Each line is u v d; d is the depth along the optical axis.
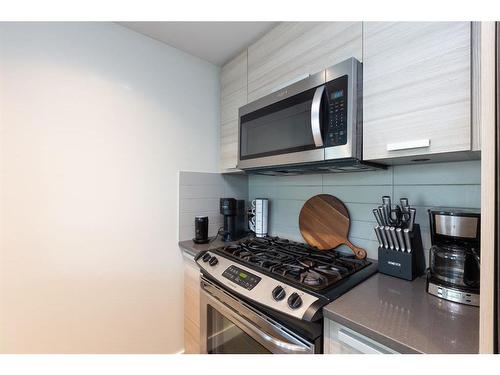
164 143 1.52
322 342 0.75
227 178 1.84
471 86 0.65
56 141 1.17
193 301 1.47
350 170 1.21
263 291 0.90
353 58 0.89
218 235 1.75
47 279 1.15
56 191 1.17
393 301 0.77
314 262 1.10
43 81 1.13
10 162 1.07
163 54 1.51
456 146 0.67
